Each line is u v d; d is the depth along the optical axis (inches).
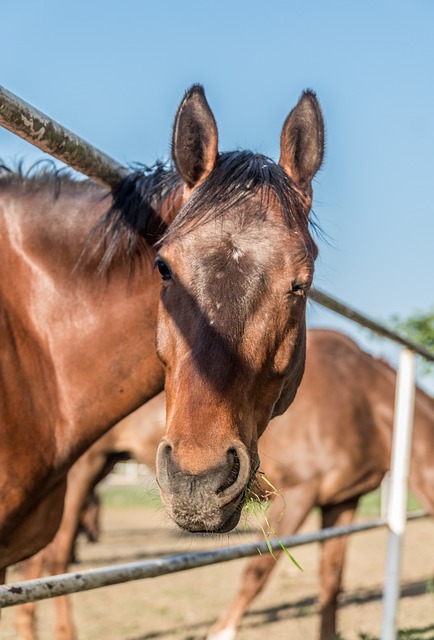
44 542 95.6
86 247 92.1
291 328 74.9
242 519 76.7
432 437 227.1
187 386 70.2
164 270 76.8
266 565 194.9
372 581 299.4
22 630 179.5
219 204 76.1
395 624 154.2
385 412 221.0
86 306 91.7
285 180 80.8
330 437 212.7
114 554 338.6
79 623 217.3
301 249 74.7
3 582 96.6
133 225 92.0
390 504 158.4
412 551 367.2
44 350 91.7
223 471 67.2
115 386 92.3
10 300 91.4
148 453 209.9
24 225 93.4
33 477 88.2
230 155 83.1
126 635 205.6
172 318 74.2
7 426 86.3
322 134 87.1
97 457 208.2
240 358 71.1
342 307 123.9
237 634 210.8
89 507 364.2
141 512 542.6
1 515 86.0
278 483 213.6
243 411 71.2
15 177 96.7
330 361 222.8
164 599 254.7
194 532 68.4
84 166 90.8
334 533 132.0
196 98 83.5
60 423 91.3
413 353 163.3
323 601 204.5
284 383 78.0
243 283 72.1
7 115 79.0
